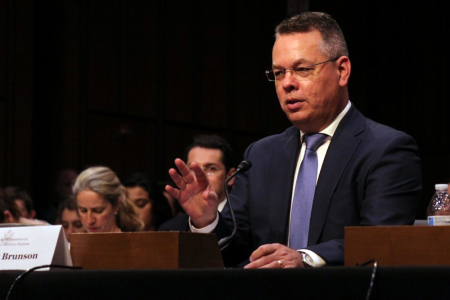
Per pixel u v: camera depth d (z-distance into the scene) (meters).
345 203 3.52
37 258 2.85
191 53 11.41
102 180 6.04
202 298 2.35
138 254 2.72
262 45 12.43
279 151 3.89
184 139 11.26
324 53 3.63
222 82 11.83
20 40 9.52
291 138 3.90
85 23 10.02
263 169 3.88
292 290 2.27
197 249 2.73
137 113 10.63
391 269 2.21
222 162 6.21
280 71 3.71
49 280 2.50
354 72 13.27
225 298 2.33
